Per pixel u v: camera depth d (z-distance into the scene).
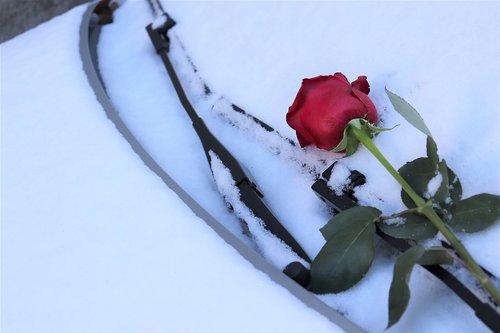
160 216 0.54
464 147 0.52
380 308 0.49
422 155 0.52
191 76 0.72
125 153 0.61
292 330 0.46
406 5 0.62
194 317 0.48
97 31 0.85
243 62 0.69
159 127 0.69
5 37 0.97
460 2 0.59
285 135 0.61
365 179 0.53
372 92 0.58
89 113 0.66
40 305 0.52
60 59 0.75
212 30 0.75
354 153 0.55
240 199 0.57
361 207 0.49
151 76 0.76
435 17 0.60
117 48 0.82
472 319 0.46
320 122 0.52
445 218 0.48
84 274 0.52
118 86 0.76
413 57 0.58
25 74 0.76
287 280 0.49
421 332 0.47
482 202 0.47
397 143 0.54
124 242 0.53
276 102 0.64
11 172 0.64
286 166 0.60
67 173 0.61
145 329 0.48
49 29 0.83
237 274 0.49
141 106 0.72
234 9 0.75
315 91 0.52
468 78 0.55
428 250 0.45
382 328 0.48
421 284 0.48
